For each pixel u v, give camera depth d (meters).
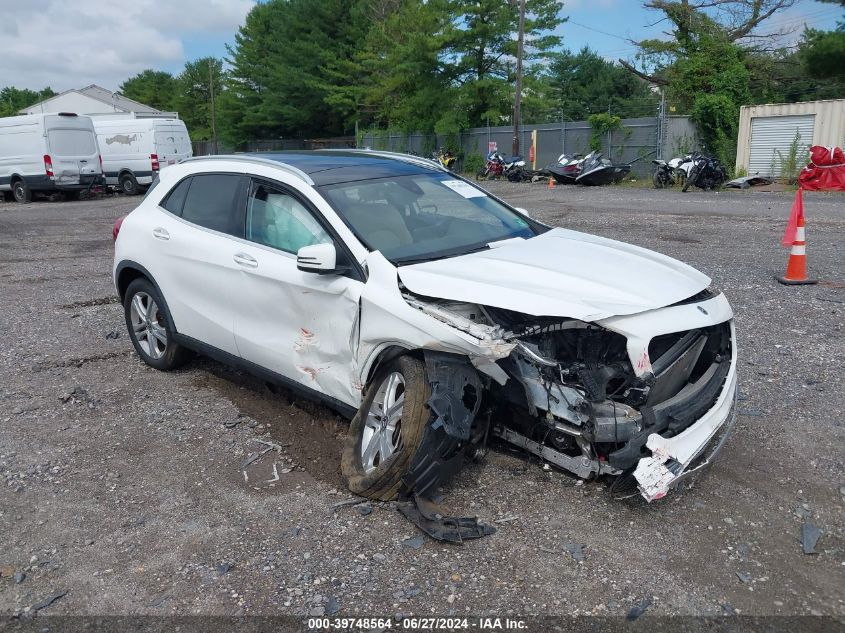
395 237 4.25
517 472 4.04
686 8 29.69
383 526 3.58
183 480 4.11
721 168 19.58
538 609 2.97
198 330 5.21
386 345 3.79
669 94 28.59
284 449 4.47
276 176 4.73
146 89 96.44
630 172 26.27
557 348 3.62
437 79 36.22
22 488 4.05
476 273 3.80
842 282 8.11
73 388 5.54
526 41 34.75
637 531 3.49
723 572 3.19
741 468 4.07
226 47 58.25
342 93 46.38
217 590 3.14
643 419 3.43
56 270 10.57
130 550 3.46
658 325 3.44
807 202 15.91
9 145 22.19
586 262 4.01
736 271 8.82
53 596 3.13
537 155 30.72
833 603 2.98
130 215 5.88
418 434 3.56
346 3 51.50
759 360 5.72
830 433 4.45
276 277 4.40
